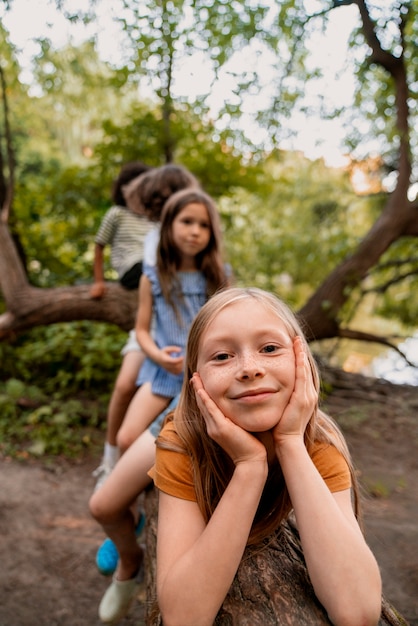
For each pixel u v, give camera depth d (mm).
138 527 1979
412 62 5074
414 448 4512
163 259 2262
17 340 5555
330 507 918
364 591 857
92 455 4016
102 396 4770
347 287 5250
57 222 6270
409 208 5234
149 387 2115
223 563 890
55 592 2500
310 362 1129
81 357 5047
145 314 2275
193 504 1046
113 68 5273
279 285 7582
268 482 1097
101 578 2629
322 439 1085
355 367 7184
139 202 3158
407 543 2953
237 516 916
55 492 3453
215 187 6211
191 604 877
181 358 2062
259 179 7207
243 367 964
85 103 7418
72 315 4547
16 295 4613
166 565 958
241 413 967
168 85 5262
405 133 5051
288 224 8211
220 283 2303
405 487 3781
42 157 9656
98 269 4289
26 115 8297
